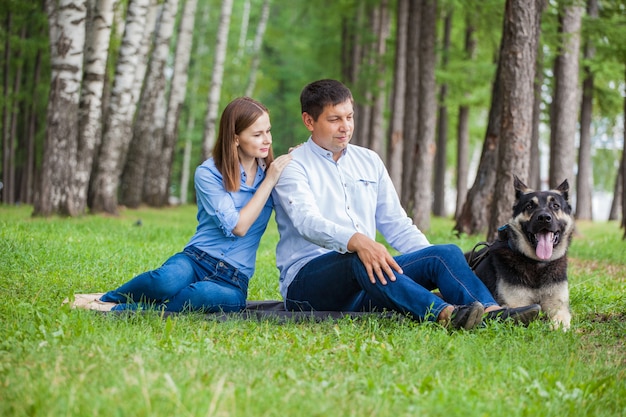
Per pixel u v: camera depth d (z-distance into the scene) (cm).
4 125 2944
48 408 340
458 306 559
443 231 1942
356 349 498
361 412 364
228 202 623
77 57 1697
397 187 2744
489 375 443
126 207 2678
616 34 2005
